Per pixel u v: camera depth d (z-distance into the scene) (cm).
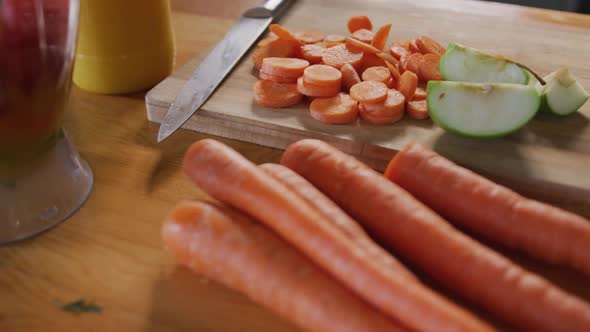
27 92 39
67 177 45
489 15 68
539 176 46
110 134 51
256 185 40
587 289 41
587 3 87
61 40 40
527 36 64
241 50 58
